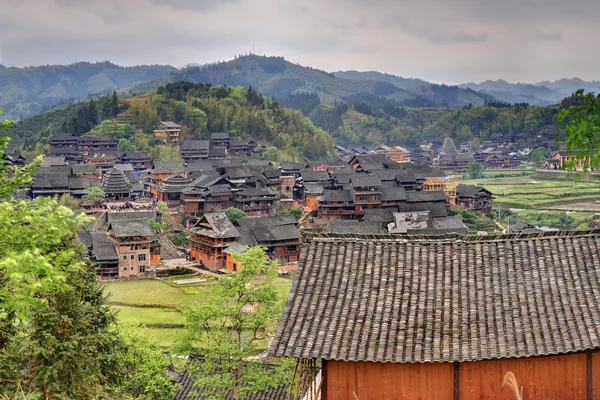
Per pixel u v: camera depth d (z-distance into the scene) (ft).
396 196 529.86
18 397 84.53
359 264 85.30
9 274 70.44
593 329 75.97
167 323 271.08
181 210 532.73
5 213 76.79
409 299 81.35
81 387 96.12
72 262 94.27
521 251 85.56
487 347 75.87
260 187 590.96
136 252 382.42
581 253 84.38
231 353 139.95
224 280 145.89
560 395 79.82
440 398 80.33
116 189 549.13
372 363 81.20
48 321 94.73
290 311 80.64
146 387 145.28
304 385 87.04
